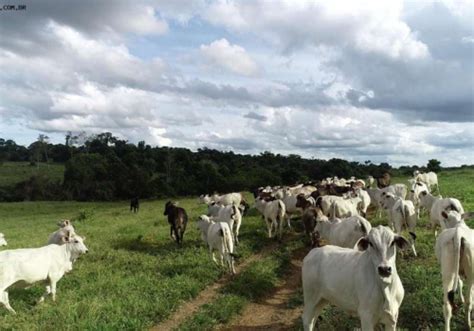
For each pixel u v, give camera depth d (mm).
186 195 70625
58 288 13781
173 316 11859
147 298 12523
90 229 27172
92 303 11789
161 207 44906
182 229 20516
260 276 14375
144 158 92938
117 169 79688
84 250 13555
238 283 13750
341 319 10211
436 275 12172
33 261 12102
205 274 14773
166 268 15594
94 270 15766
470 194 27984
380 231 7168
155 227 25953
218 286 14133
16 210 56438
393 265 7062
